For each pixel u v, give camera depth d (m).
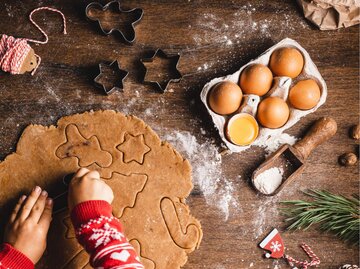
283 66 0.70
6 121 0.71
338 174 0.75
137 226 0.69
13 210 0.67
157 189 0.70
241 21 0.75
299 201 0.72
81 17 0.73
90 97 0.72
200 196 0.72
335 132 0.74
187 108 0.73
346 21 0.74
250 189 0.73
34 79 0.72
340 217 0.72
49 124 0.71
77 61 0.73
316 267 0.74
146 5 0.74
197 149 0.73
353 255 0.74
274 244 0.72
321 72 0.75
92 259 0.61
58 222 0.69
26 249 0.66
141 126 0.71
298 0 0.74
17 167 0.69
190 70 0.74
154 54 0.72
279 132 0.71
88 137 0.70
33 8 0.73
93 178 0.66
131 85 0.73
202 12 0.75
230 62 0.75
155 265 0.69
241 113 0.70
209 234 0.72
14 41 0.69
